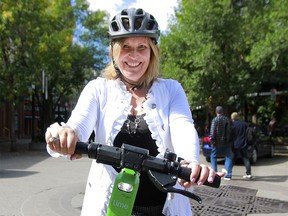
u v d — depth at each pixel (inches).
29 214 254.4
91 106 78.7
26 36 730.8
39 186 357.4
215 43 622.5
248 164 413.4
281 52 550.9
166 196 76.0
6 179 397.7
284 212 255.9
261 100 964.6
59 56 769.6
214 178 59.9
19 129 1386.6
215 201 283.0
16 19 706.8
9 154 698.2
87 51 990.4
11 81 718.5
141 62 79.9
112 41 80.5
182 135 75.1
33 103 876.6
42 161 567.8
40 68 754.8
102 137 79.0
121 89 80.4
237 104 823.1
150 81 84.0
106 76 84.4
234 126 412.2
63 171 458.6
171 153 63.3
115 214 62.8
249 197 299.3
